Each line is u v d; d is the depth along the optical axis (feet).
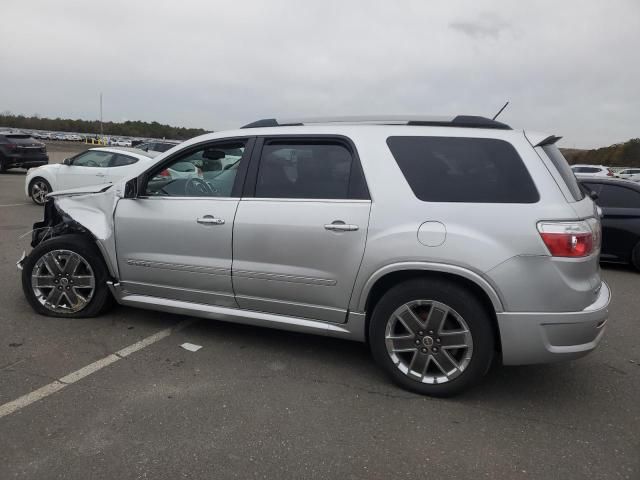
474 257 10.22
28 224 32.09
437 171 11.05
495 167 10.71
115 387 11.12
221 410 10.30
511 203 10.35
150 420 9.84
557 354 10.24
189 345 13.55
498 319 10.26
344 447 9.16
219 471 8.40
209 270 12.94
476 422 10.15
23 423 9.59
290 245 11.93
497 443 9.43
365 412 10.41
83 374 11.68
